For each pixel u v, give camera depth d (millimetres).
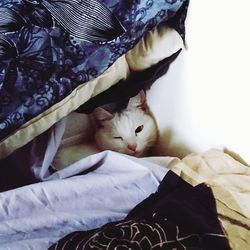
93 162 771
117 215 653
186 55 805
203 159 757
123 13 749
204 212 599
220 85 763
